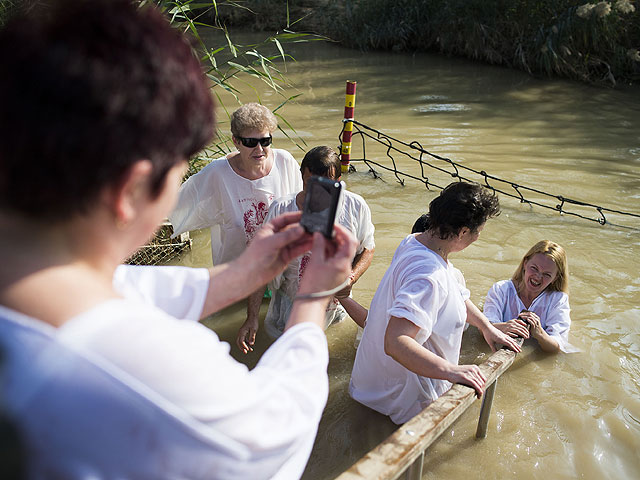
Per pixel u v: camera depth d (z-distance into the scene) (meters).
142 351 0.67
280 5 15.43
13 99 0.63
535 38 11.13
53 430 0.63
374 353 2.93
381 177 6.28
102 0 0.69
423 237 2.71
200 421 0.69
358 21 13.48
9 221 0.68
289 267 3.54
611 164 6.89
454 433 2.96
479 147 7.40
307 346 0.95
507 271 4.54
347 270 1.05
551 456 2.84
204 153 4.94
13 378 0.62
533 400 3.21
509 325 3.48
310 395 0.89
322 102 9.40
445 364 2.44
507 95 9.89
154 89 0.68
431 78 10.98
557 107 9.26
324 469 2.84
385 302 2.79
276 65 12.02
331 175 3.21
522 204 5.74
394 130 8.03
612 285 4.37
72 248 0.70
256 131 3.51
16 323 0.63
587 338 3.74
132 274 1.12
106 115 0.64
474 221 2.53
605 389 3.30
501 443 2.91
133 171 0.69
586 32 10.52
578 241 5.00
